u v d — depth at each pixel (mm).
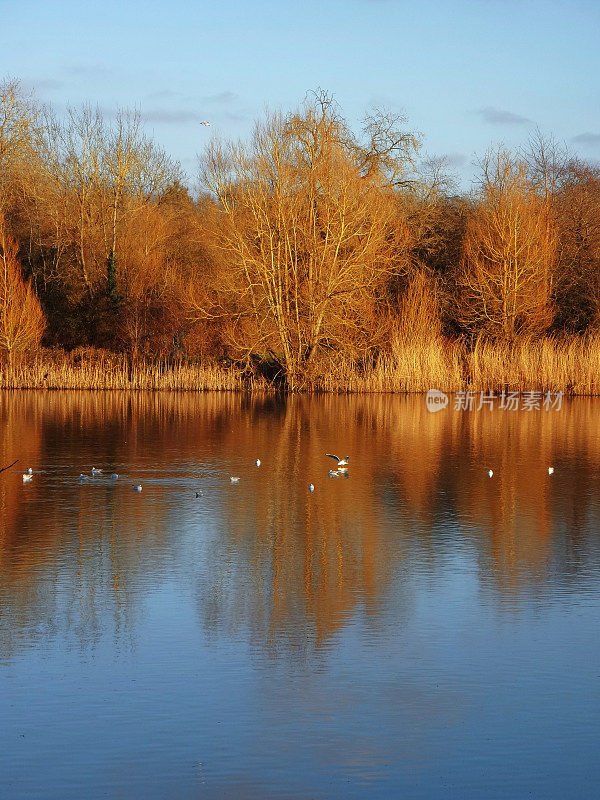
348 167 47750
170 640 10891
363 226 48406
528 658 10398
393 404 43281
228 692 9469
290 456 26016
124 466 23812
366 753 8297
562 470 23750
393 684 9688
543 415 39344
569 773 7988
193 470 23250
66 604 12172
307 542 15672
